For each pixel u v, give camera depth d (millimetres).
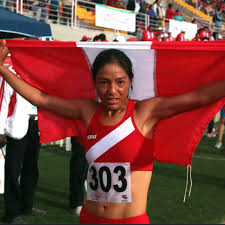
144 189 1770
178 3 19531
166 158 1977
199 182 5250
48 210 3971
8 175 3510
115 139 1726
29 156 3736
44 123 2074
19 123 3463
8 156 3516
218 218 3777
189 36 14219
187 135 1902
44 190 4691
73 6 12539
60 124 2061
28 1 11703
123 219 1752
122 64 1654
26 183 3768
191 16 20109
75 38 12344
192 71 1952
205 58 1890
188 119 1877
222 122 8438
